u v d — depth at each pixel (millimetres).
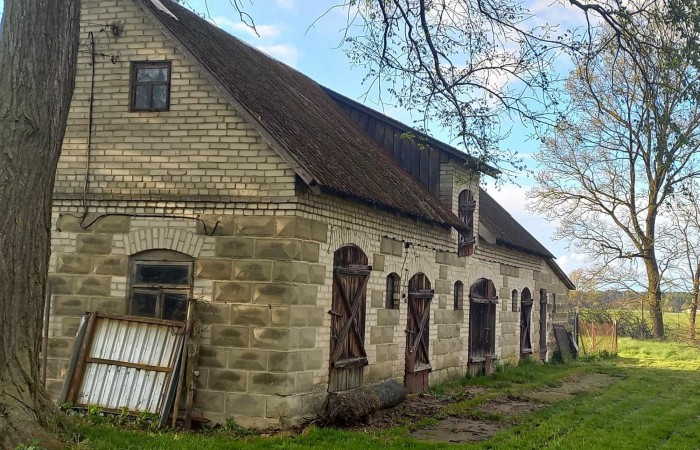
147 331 11500
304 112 15453
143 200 12086
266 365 11250
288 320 11289
